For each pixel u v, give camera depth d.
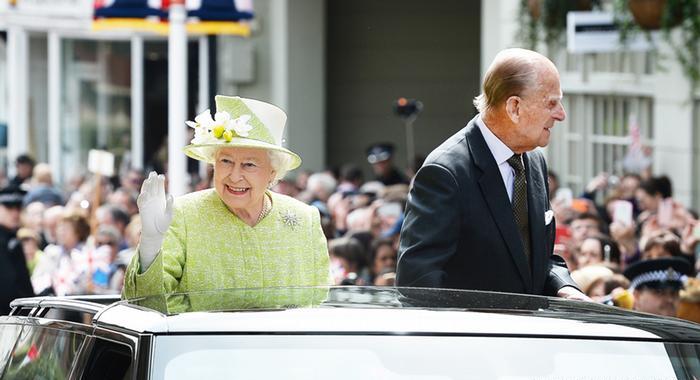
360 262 37.19
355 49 79.62
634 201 41.88
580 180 52.19
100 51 76.94
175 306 12.98
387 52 79.56
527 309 13.11
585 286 25.64
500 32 55.38
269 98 75.38
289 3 74.50
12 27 76.12
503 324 12.54
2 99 76.75
